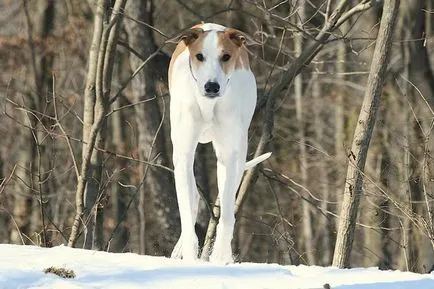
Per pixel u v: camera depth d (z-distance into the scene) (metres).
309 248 23.67
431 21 22.06
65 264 7.75
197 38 9.26
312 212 24.19
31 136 23.77
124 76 23.52
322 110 25.00
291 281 7.50
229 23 23.53
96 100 13.83
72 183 23.75
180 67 9.41
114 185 24.33
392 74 21.94
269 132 14.88
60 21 25.45
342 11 14.29
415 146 19.75
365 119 11.49
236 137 9.40
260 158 10.92
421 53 21.84
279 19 14.20
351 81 24.52
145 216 23.03
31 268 7.65
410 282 7.54
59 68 25.09
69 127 24.25
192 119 9.26
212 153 24.67
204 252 10.22
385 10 11.56
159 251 19.62
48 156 23.73
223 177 9.45
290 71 14.68
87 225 13.66
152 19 19.33
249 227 23.98
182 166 9.27
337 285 7.43
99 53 13.73
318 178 24.08
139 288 7.19
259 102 15.11
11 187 23.86
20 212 23.61
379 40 11.56
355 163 11.44
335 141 24.64
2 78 24.86
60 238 17.59
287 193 24.22
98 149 14.16
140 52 18.41
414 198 16.64
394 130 21.14
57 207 23.30
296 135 24.86
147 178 20.22
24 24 25.30
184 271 7.64
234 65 9.23
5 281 7.23
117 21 13.60
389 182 19.77
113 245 24.81
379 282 7.54
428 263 17.97
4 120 24.34
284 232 16.77
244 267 7.84
